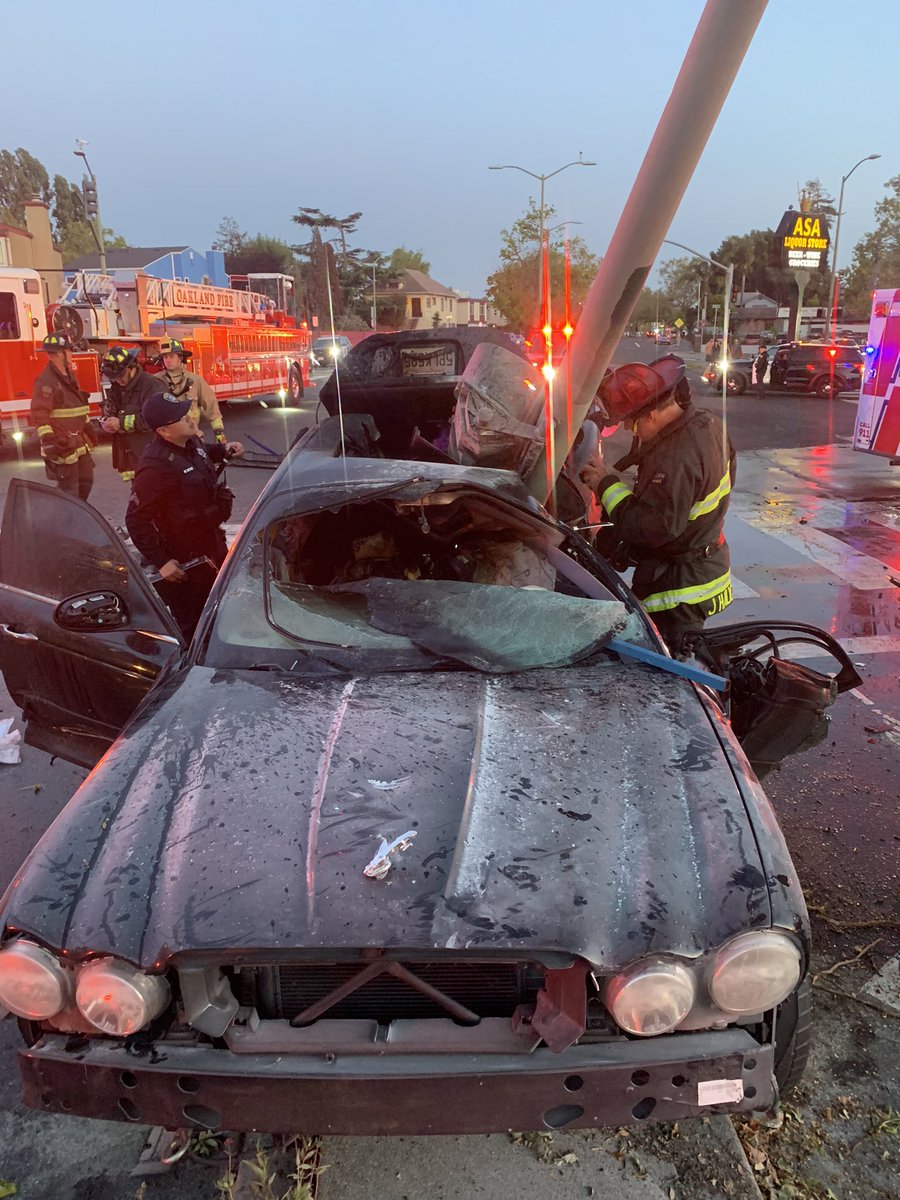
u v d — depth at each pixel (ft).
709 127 8.41
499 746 7.14
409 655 8.64
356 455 14.49
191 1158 7.26
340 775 6.81
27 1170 7.20
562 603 9.21
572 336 10.57
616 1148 7.22
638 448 11.25
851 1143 7.27
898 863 10.79
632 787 6.72
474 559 11.10
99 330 54.03
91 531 9.49
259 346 68.69
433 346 20.07
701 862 6.12
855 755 13.37
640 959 5.62
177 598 14.01
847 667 9.84
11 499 10.17
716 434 10.77
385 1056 5.80
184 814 6.54
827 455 41.98
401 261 290.97
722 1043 5.82
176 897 5.92
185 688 8.25
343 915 5.72
